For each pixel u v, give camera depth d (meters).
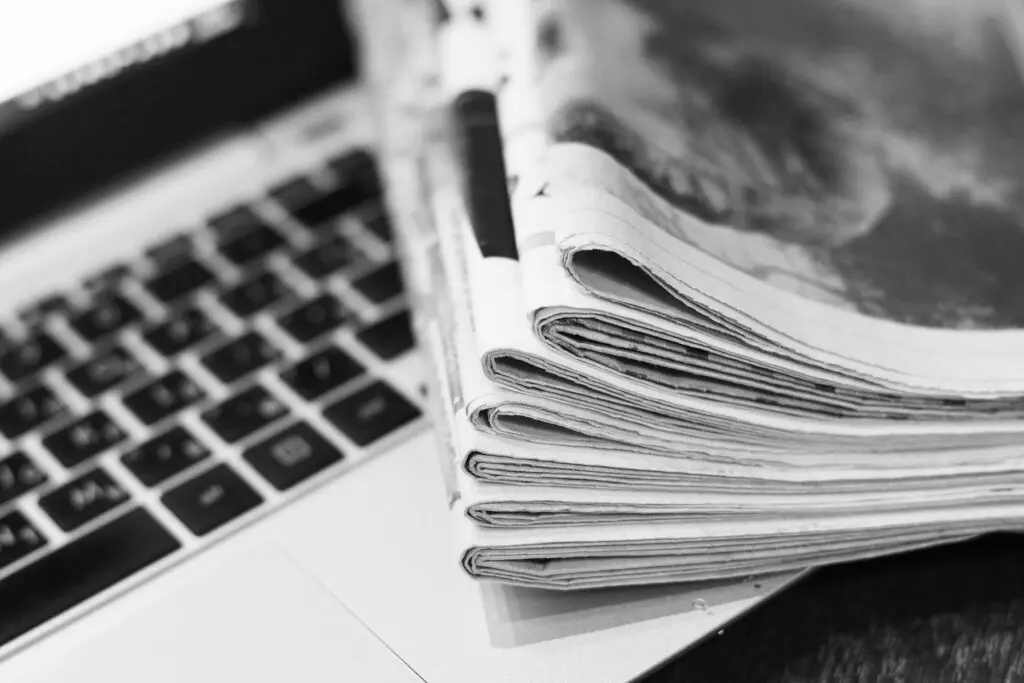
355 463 0.36
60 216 0.45
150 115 0.46
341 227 0.45
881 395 0.29
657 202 0.29
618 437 0.28
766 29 0.36
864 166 0.33
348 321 0.41
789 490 0.29
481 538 0.28
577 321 0.26
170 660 0.32
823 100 0.35
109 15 0.44
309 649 0.31
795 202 0.31
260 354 0.40
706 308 0.26
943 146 0.34
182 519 0.35
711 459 0.29
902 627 0.31
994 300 0.30
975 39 0.37
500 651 0.30
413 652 0.31
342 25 0.49
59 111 0.44
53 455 0.37
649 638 0.30
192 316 0.42
